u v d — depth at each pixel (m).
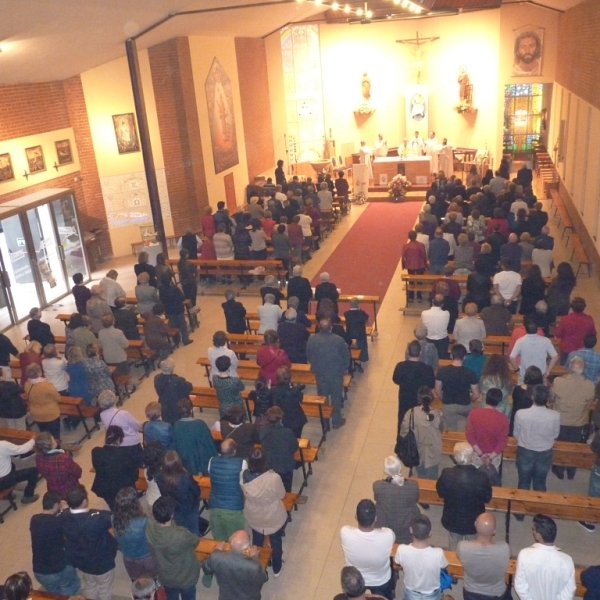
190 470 7.16
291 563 6.94
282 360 8.95
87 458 9.22
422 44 26.92
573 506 6.45
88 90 17.86
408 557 5.05
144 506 7.77
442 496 5.94
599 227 14.27
